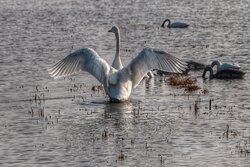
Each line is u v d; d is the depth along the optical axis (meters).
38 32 52.81
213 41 46.91
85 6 73.75
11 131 24.17
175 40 48.03
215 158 20.88
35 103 28.45
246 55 40.69
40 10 69.81
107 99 29.02
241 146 22.05
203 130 24.00
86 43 46.78
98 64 27.52
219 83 32.72
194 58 39.91
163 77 34.59
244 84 32.34
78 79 33.53
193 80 33.25
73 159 20.98
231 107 27.33
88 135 23.64
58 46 45.34
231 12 66.19
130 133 23.78
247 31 52.06
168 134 23.56
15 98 29.36
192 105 27.81
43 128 24.55
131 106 27.75
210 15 64.31
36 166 20.34
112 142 22.75
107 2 78.31
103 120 25.62
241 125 24.59
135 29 54.91
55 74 27.34
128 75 28.09
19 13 67.12
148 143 22.56
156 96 29.64
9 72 35.47
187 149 21.84
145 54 27.12
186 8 71.00
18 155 21.42
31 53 42.09
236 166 20.14
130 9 70.75
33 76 34.34
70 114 26.55
